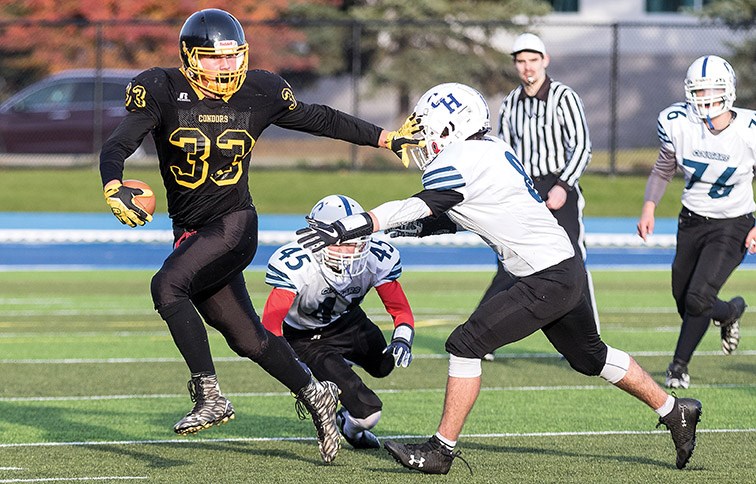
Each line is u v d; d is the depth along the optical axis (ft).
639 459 58.75
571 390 80.07
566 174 86.84
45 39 251.39
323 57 273.54
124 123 52.01
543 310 53.57
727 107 76.54
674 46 335.88
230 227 53.72
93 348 98.99
